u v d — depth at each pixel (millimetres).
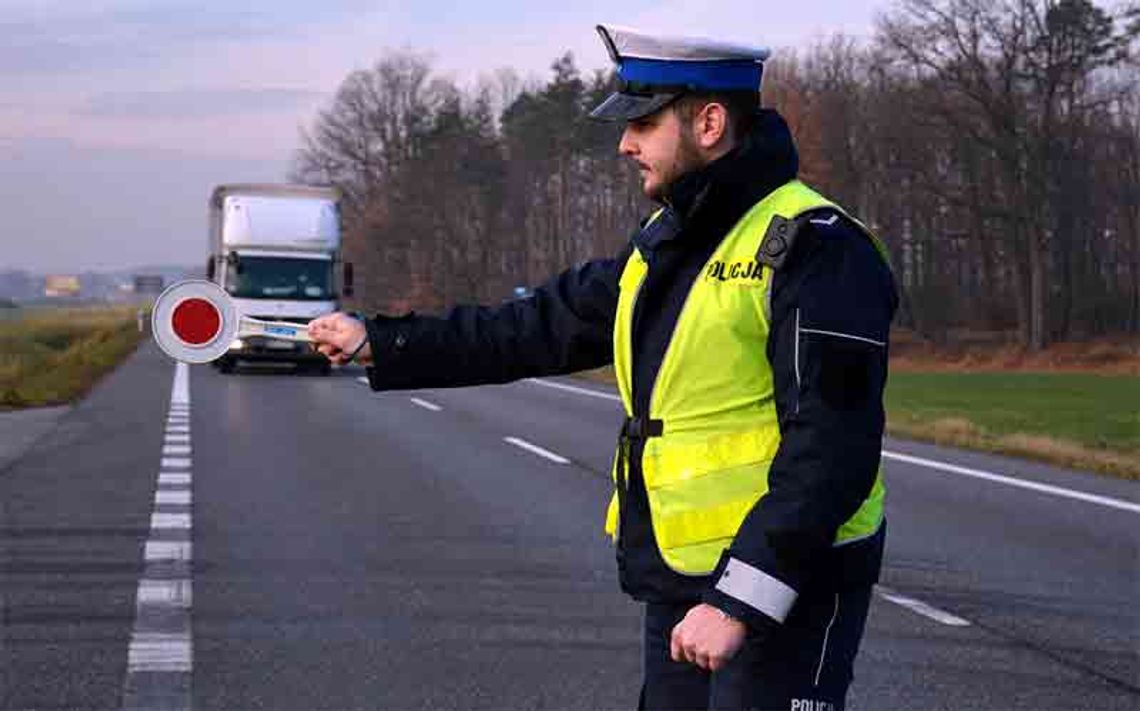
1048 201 64875
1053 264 72188
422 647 7621
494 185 88312
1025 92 63844
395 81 95500
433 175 89312
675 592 3176
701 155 3211
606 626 8133
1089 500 13641
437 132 89875
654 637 3320
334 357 3576
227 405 24859
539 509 12578
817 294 3006
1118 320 71688
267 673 7105
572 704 6602
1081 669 7352
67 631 7914
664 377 3178
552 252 86312
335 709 6520
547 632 7980
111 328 65938
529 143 85750
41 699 6629
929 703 6703
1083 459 16953
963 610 8719
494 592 9023
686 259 3205
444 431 20141
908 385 42688
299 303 33938
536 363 3615
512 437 19312
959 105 63469
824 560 3057
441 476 14867
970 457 17609
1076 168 65250
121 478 14523
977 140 63250
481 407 25172
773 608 2912
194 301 3426
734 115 3213
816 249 3035
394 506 12695
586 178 85188
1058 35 62281
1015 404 31516
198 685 6887
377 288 90375
